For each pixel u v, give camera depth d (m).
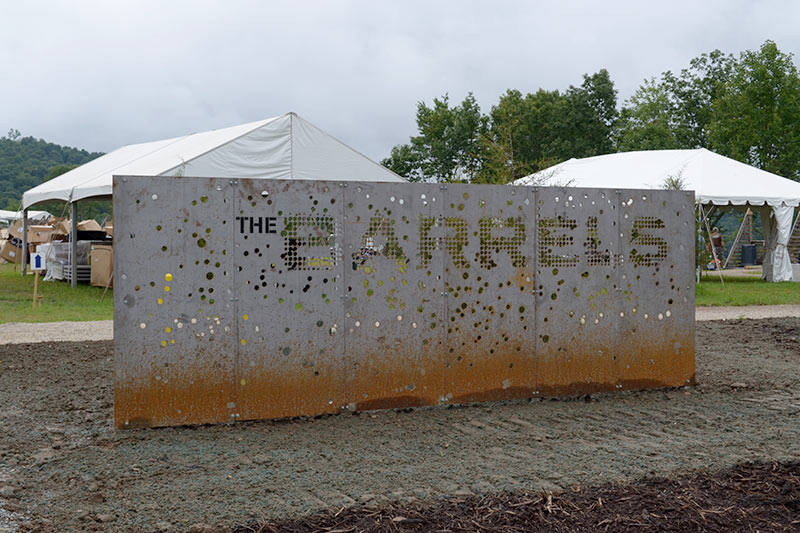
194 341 6.22
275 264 6.42
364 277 6.70
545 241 7.39
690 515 4.22
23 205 26.78
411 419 6.55
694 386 8.10
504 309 7.23
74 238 21.88
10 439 5.81
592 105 60.97
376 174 20.73
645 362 7.87
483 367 7.18
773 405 7.21
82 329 12.55
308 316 6.54
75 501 4.43
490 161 23.44
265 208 6.36
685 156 27.61
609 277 7.67
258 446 5.66
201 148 20.00
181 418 6.22
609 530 4.02
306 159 19.97
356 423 6.37
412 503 4.38
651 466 5.15
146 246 6.07
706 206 27.47
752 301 18.38
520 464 5.18
